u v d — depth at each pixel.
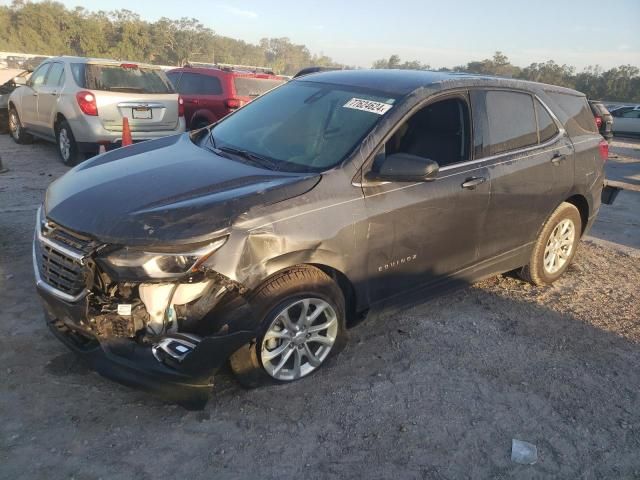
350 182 3.39
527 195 4.49
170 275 2.79
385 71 4.45
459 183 3.92
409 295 3.92
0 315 3.92
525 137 4.57
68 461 2.70
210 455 2.82
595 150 5.26
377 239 3.49
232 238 2.88
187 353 2.86
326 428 3.08
